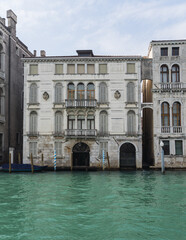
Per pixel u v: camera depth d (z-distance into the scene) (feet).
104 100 99.14
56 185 66.74
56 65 101.24
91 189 61.16
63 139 99.04
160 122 97.04
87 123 99.04
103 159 94.17
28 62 101.55
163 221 37.91
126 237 32.35
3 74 103.86
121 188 62.13
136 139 97.25
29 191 59.00
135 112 97.81
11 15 110.93
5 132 105.40
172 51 99.50
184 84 97.19
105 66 100.17
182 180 73.87
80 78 99.45
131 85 98.94
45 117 99.86
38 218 39.40
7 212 42.39
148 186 64.64
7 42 108.06
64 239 31.94
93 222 37.60
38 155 99.19
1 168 96.63
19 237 32.50
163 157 87.81
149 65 100.22
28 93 100.89
